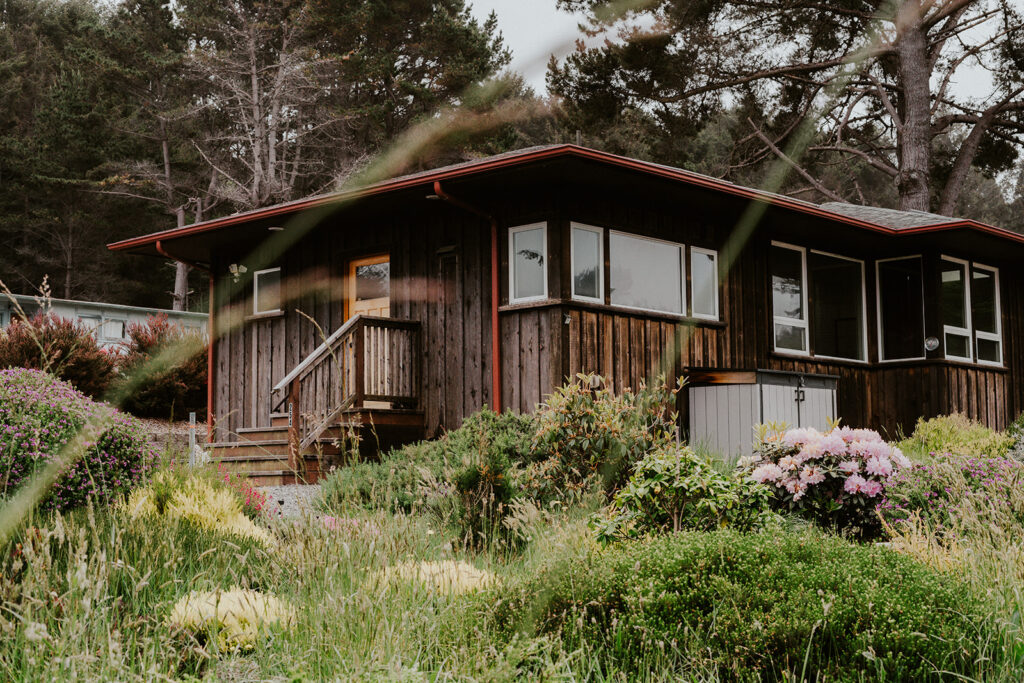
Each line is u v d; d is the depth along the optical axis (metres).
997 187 37.31
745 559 3.65
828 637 3.17
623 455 6.82
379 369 10.45
